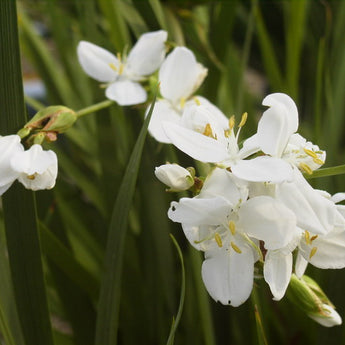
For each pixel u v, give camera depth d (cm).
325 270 52
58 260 51
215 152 44
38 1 66
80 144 57
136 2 53
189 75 50
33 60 59
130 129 53
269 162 43
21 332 47
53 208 53
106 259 46
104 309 46
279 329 54
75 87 60
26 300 47
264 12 75
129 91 51
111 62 52
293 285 46
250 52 82
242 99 58
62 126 47
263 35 58
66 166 56
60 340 54
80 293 53
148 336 54
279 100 44
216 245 44
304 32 69
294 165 44
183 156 50
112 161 54
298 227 43
